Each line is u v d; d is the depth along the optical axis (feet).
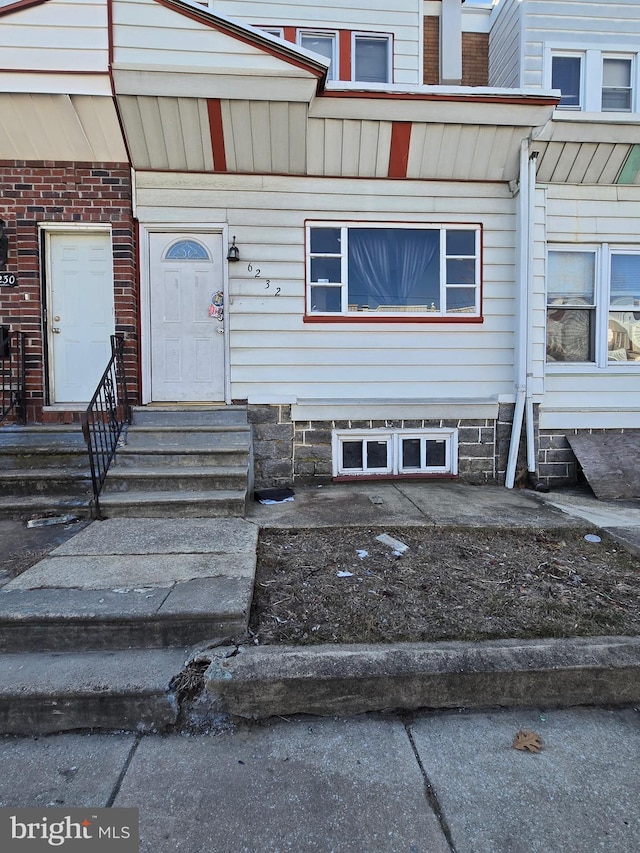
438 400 19.56
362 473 19.77
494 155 18.98
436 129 18.16
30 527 13.64
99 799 6.16
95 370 18.95
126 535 12.85
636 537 13.44
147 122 17.02
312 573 11.24
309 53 15.94
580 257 20.74
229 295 18.93
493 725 7.57
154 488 15.38
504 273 19.88
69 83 16.20
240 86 16.35
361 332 19.49
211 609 8.80
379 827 5.79
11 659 8.40
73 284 18.84
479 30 26.25
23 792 6.26
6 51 16.05
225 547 12.06
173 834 5.68
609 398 20.65
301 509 15.71
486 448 20.13
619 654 8.29
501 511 15.76
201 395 19.29
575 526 14.35
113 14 15.85
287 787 6.37
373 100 17.21
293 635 8.80
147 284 18.83
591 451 19.72
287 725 7.54
